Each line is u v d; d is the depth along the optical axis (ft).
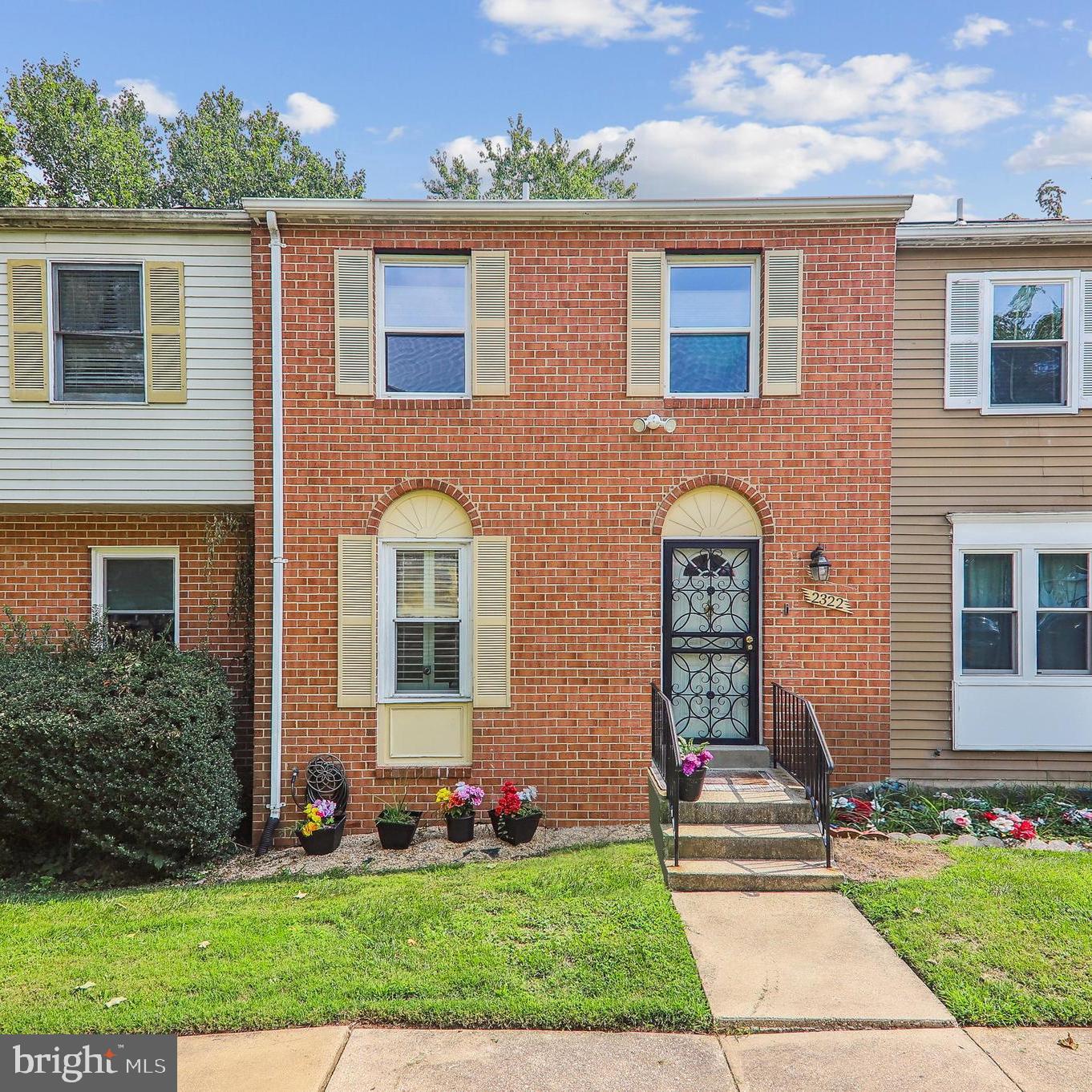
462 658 27.32
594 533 26.91
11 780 23.58
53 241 26.99
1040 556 28.02
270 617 26.76
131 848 23.84
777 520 26.81
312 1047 12.96
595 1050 12.92
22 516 28.71
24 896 21.91
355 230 26.71
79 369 27.48
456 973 15.15
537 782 26.81
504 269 26.86
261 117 84.74
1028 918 17.46
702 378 27.53
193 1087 11.88
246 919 18.48
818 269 26.71
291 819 26.45
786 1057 12.76
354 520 26.78
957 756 27.63
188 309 27.17
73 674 24.58
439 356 27.58
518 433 26.91
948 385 27.63
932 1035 13.37
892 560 27.48
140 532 28.96
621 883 19.99
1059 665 28.07
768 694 26.76
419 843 25.38
